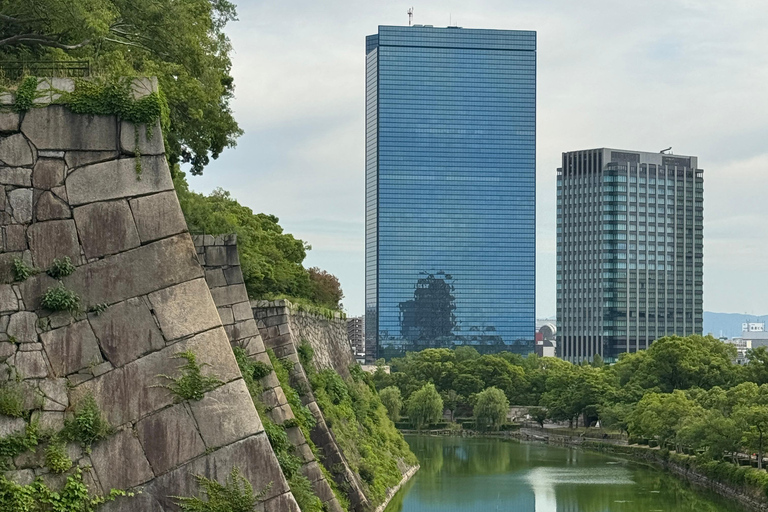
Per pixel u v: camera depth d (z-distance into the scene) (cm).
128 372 2123
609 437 18425
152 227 2178
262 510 2128
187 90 4447
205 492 2111
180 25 4338
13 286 2095
